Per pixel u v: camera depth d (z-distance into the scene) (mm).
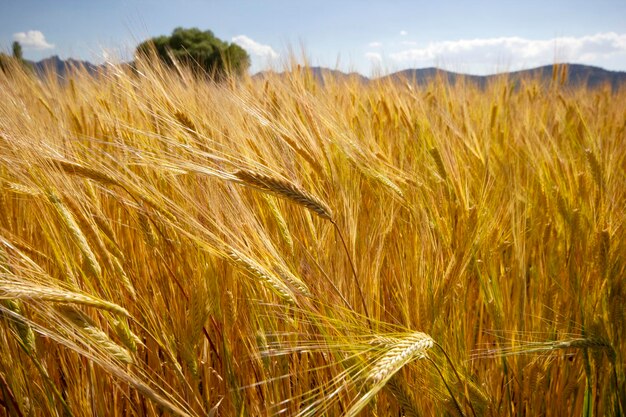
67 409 446
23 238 584
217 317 513
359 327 438
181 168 499
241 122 684
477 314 594
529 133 1028
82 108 902
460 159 795
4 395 451
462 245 527
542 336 544
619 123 1413
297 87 839
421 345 400
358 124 976
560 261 617
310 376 516
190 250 526
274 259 473
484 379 524
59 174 470
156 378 498
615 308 531
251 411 488
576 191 692
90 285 464
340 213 551
